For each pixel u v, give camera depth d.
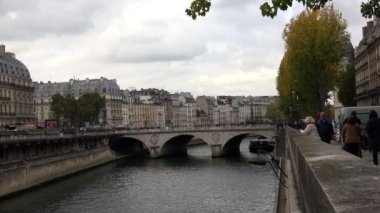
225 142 129.25
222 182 74.75
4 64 147.00
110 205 57.50
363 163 7.14
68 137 101.75
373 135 21.47
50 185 75.12
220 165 102.00
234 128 128.50
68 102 158.75
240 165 100.31
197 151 155.62
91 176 87.62
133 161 120.50
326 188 5.28
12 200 60.62
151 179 81.56
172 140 139.88
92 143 121.25
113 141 136.88
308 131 31.95
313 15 66.31
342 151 10.35
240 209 53.06
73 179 83.12
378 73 93.31
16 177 66.00
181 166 103.25
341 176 5.95
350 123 22.28
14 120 149.12
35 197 63.09
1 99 141.38
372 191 4.82
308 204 8.40
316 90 68.19
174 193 65.88
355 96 127.62
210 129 130.25
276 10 12.13
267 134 126.75
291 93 89.88
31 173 71.50
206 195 63.25
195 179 79.88
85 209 55.06
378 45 92.88
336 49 64.25
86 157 100.56
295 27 67.44
